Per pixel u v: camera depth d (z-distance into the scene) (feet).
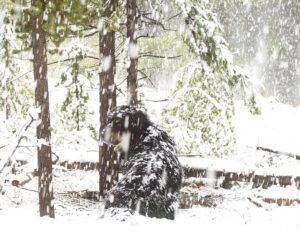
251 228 13.84
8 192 23.02
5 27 34.88
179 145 32.53
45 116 19.48
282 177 28.66
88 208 23.86
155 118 34.88
